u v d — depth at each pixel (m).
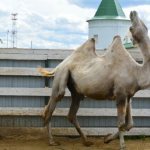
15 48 11.88
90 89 9.93
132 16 9.55
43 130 11.62
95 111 11.68
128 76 9.55
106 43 37.38
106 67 9.77
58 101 10.70
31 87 11.81
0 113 11.57
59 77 10.38
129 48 14.05
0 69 11.61
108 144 10.60
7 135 11.59
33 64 11.84
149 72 9.47
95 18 37.97
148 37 9.52
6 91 11.65
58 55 11.81
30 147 10.22
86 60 10.25
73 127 11.75
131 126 9.89
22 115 11.62
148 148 10.19
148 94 11.77
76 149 9.99
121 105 9.61
